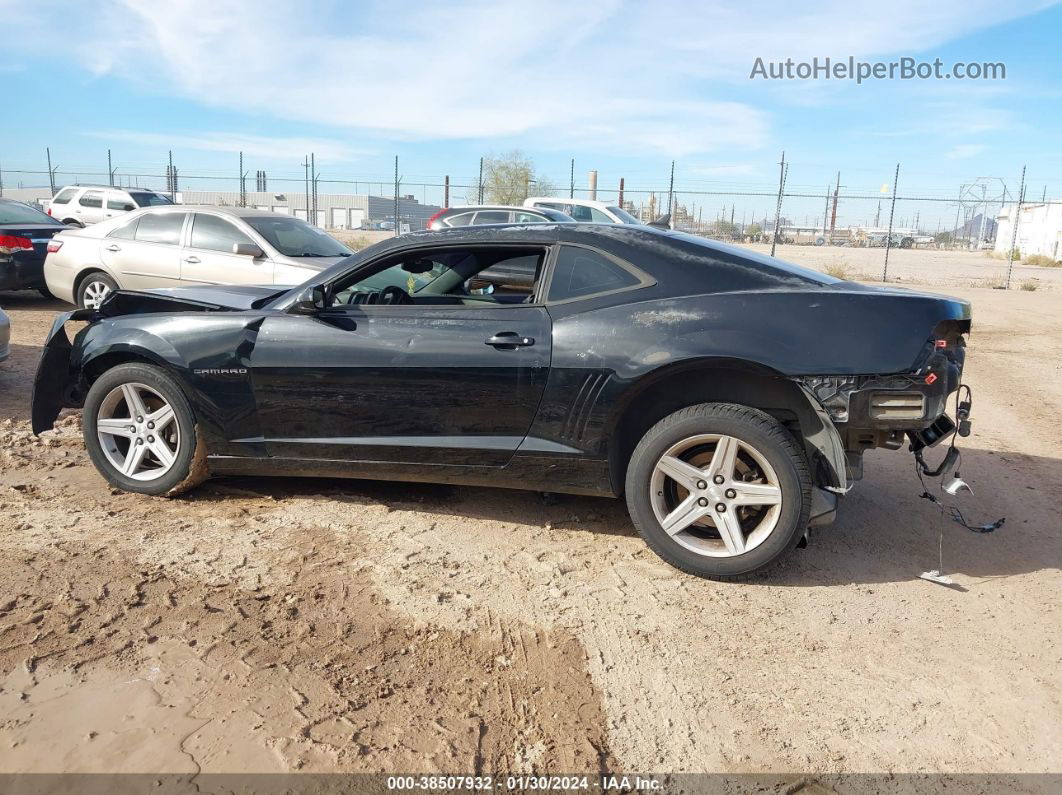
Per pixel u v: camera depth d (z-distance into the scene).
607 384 3.58
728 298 3.52
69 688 2.65
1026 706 2.73
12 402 6.45
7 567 3.49
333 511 4.30
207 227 9.41
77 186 20.95
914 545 4.06
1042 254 42.53
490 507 4.43
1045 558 3.93
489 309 3.86
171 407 4.24
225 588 3.38
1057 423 6.69
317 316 4.05
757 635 3.16
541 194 32.38
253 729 2.48
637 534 4.13
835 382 3.31
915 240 56.81
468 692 2.73
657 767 2.40
